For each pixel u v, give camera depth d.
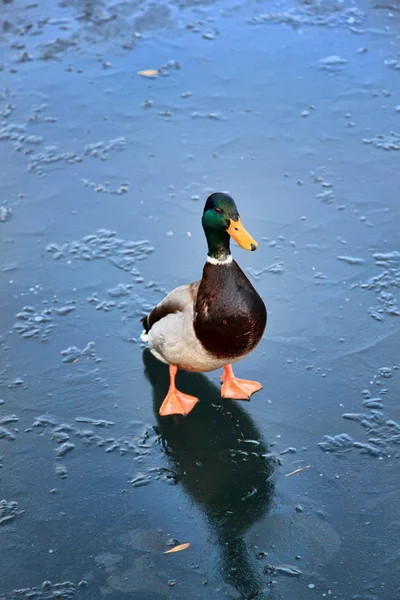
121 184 2.68
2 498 1.97
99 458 2.03
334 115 2.87
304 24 3.30
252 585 1.82
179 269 2.42
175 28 3.34
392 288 2.33
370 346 2.20
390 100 2.92
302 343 2.22
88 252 2.48
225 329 1.98
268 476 1.98
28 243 2.51
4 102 3.00
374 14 3.35
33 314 2.32
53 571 1.86
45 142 2.84
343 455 2.00
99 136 2.85
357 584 1.81
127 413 2.12
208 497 1.95
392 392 2.10
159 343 2.06
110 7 3.51
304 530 1.89
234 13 3.42
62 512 1.94
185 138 2.82
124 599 1.82
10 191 2.68
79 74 3.11
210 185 2.66
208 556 1.86
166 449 2.04
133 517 1.93
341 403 2.09
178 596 1.81
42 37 3.33
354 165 2.69
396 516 1.90
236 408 2.11
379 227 2.49
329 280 2.36
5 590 1.83
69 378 2.18
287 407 2.10
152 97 2.99
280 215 2.55
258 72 3.06
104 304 2.34
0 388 2.17
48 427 2.08
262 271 2.40
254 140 2.80
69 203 2.63
